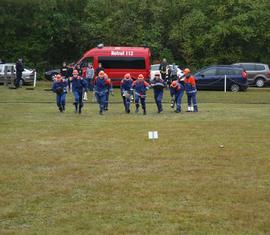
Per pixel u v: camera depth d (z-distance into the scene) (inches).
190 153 520.7
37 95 1253.7
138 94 904.9
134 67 1536.7
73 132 665.6
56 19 2124.8
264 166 460.8
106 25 2058.3
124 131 672.4
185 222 310.7
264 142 586.6
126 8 2076.8
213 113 910.4
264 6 1963.6
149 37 2049.7
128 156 506.9
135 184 398.3
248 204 346.0
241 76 1470.2
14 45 2145.7
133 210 333.4
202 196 364.8
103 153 521.7
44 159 492.4
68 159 492.4
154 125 735.1
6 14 2100.1
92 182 405.1
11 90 1400.1
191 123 760.3
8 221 314.0
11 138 616.1
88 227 302.2
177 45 2128.4
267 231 296.0
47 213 328.5
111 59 1533.0
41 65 2161.7
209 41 1971.0
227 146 560.4
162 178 417.4
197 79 1482.5
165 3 2107.5
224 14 1975.9
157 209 335.3
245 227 302.0
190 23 2003.0
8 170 446.3
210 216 320.8
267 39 1969.7
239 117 845.2
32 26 2129.7
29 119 807.1
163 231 295.1
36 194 371.9
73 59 2228.1
